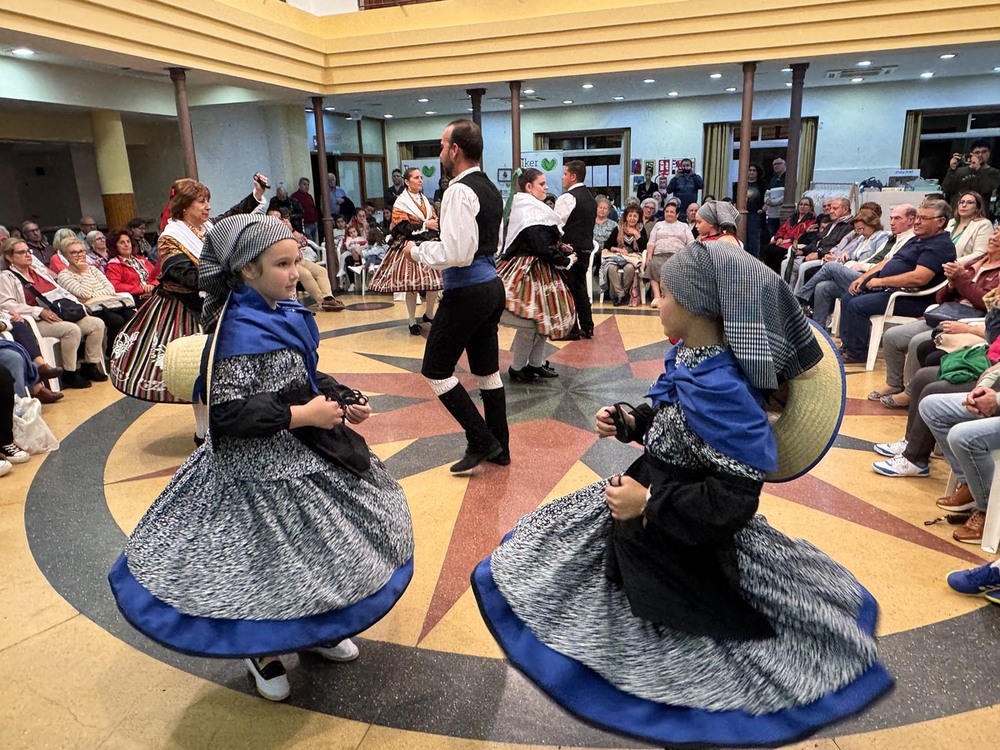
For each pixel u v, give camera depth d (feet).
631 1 26.37
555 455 12.68
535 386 16.71
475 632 7.80
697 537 4.62
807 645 4.80
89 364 18.39
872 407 14.93
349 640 7.41
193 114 37.06
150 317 12.76
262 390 5.94
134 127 37.01
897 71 33.65
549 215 15.60
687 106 43.47
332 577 5.90
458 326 10.97
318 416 5.94
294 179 39.83
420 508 10.72
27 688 7.07
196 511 6.12
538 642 5.14
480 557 9.31
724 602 4.87
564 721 6.49
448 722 6.49
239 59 25.13
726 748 4.47
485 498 11.02
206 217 12.35
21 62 24.98
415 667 7.25
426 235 20.79
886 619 7.86
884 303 17.13
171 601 5.74
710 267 4.69
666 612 4.81
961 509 10.28
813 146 42.16
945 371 10.76
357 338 22.34
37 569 9.36
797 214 30.96
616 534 5.18
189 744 6.31
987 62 30.48
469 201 10.27
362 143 48.24
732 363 4.78
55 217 38.37
